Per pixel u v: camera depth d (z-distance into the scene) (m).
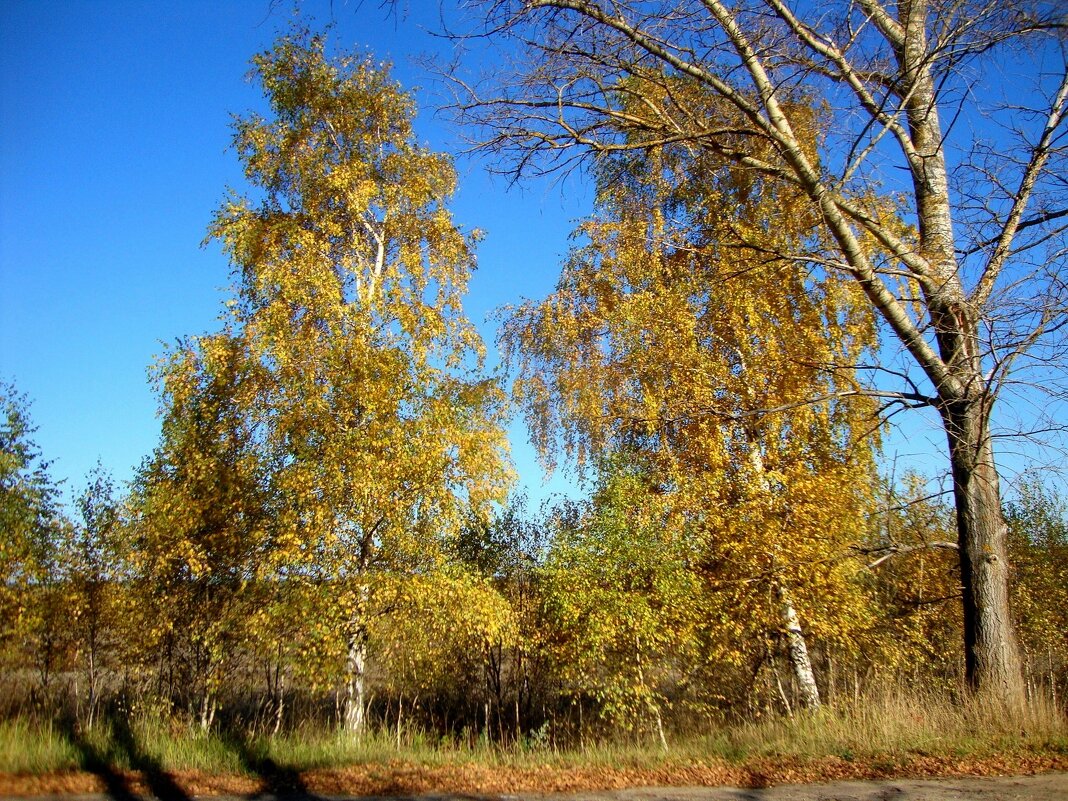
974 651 10.04
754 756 9.29
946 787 7.52
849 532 11.44
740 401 12.49
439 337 12.85
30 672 11.31
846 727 9.73
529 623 12.30
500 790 7.97
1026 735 8.96
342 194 13.38
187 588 11.48
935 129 11.27
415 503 11.23
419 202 13.99
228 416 11.71
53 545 11.37
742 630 11.13
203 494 11.36
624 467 12.60
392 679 12.31
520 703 12.85
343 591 10.53
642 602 10.88
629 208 14.91
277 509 11.25
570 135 11.20
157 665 11.54
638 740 10.67
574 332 14.16
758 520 11.40
